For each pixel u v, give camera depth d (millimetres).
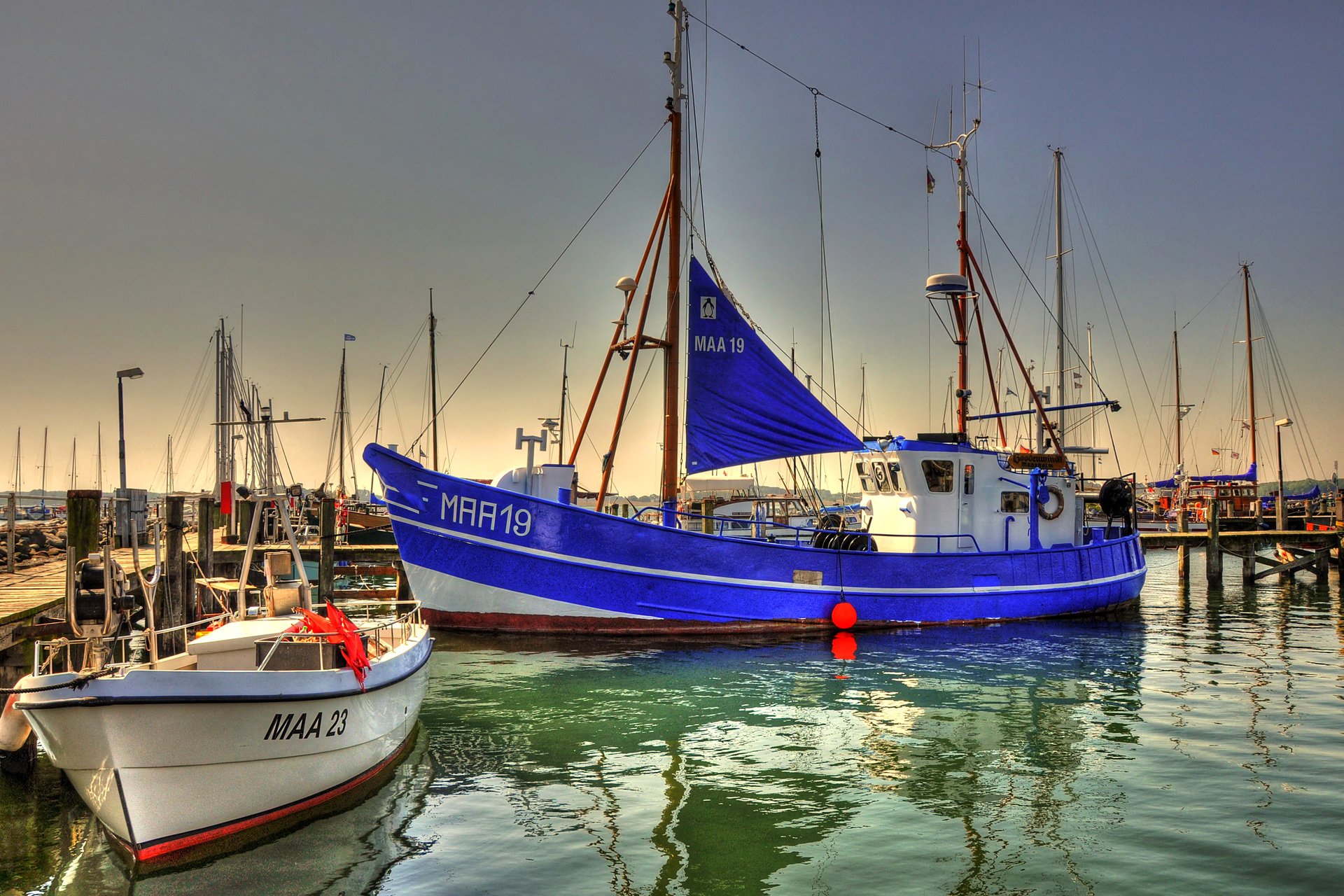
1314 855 8047
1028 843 8352
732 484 42281
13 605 13297
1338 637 20594
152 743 7512
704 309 20641
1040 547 22766
